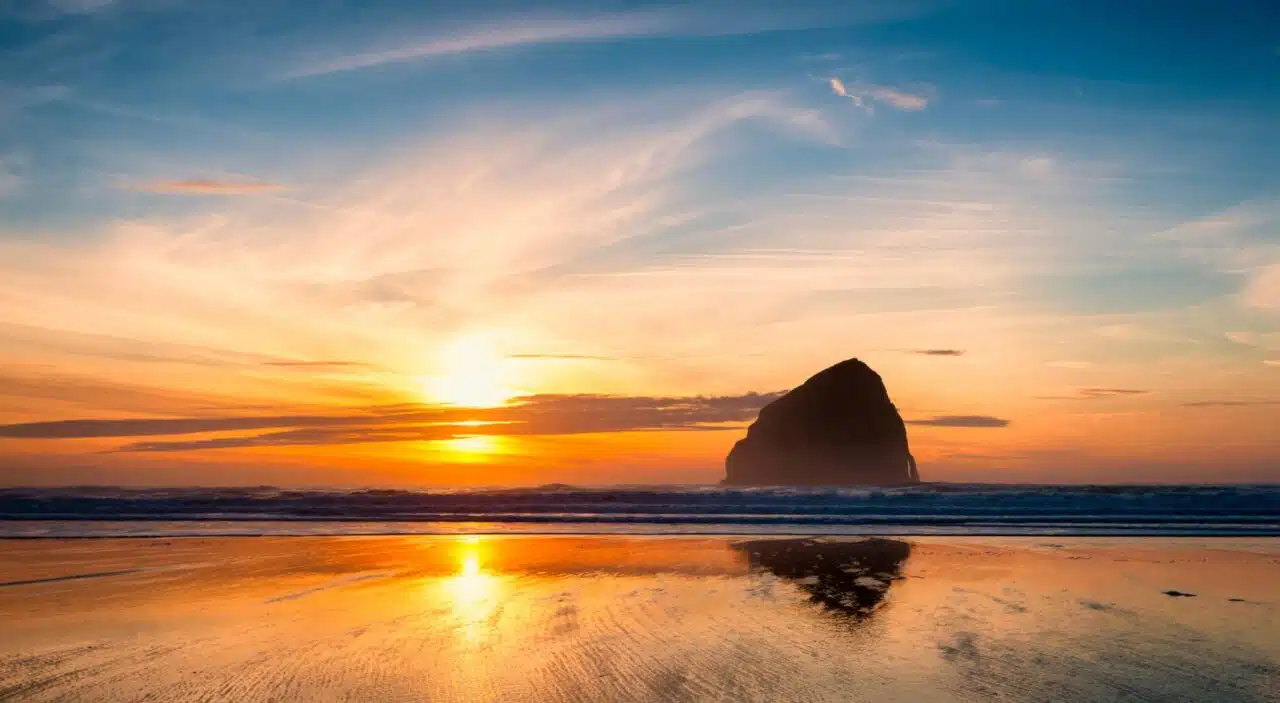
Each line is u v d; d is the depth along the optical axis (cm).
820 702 713
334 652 890
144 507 3147
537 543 2038
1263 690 770
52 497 3562
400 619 1081
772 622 1066
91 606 1173
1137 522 2683
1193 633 1012
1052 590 1328
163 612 1127
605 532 2338
